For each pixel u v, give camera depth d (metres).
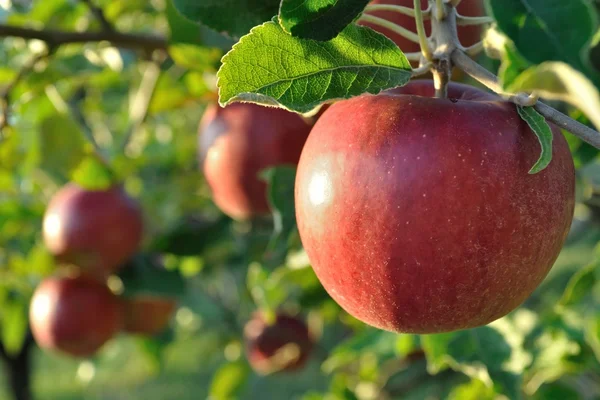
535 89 0.30
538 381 0.61
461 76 0.52
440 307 0.40
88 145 0.71
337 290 0.41
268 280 0.67
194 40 0.54
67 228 0.72
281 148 0.58
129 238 0.73
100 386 2.00
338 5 0.38
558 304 0.59
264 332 0.84
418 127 0.39
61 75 0.65
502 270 0.39
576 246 0.89
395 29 0.41
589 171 0.63
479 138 0.39
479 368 0.54
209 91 0.64
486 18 0.42
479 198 0.38
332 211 0.40
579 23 0.39
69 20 0.65
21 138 0.75
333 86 0.39
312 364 1.33
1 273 0.82
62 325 0.74
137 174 0.90
